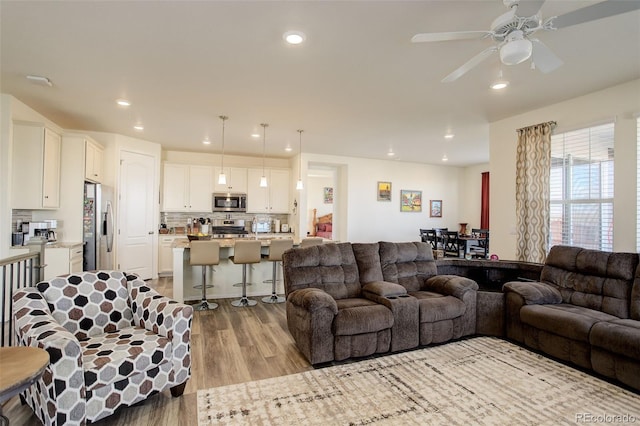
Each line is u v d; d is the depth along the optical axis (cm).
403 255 397
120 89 362
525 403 228
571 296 331
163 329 230
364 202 792
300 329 300
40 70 315
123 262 569
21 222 409
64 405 171
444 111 438
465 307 348
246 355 303
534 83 347
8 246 374
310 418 209
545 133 414
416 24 240
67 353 172
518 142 447
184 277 483
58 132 439
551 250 367
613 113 355
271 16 230
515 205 456
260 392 240
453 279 363
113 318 252
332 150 701
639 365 236
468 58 291
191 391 240
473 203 888
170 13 227
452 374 269
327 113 446
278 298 498
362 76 329
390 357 302
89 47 273
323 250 357
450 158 788
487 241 720
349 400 230
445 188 890
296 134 563
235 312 433
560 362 293
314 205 1254
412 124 500
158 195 638
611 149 360
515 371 275
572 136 396
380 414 214
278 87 358
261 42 265
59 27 244
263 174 714
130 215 582
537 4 173
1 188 373
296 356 302
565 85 352
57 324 196
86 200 471
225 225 741
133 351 206
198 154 734
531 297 327
